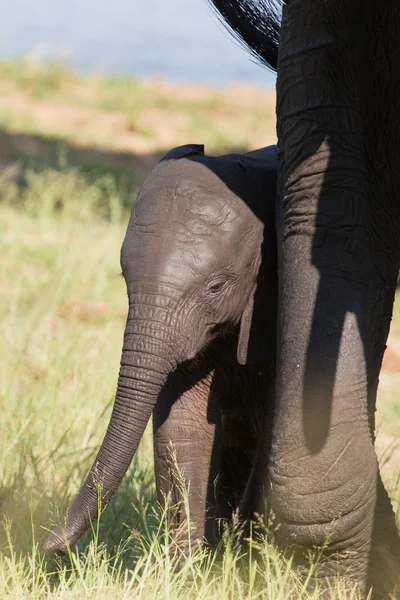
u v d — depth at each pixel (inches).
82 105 1742.1
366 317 353.7
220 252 379.2
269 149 423.2
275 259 393.1
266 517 386.3
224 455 446.9
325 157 355.9
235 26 420.8
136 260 376.8
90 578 380.8
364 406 350.6
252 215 387.9
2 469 486.3
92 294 847.7
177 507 406.9
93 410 558.3
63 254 911.0
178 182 385.4
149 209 382.6
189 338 376.8
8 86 1784.0
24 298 818.8
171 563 385.1
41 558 410.0
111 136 1565.0
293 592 367.6
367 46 355.9
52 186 1090.1
